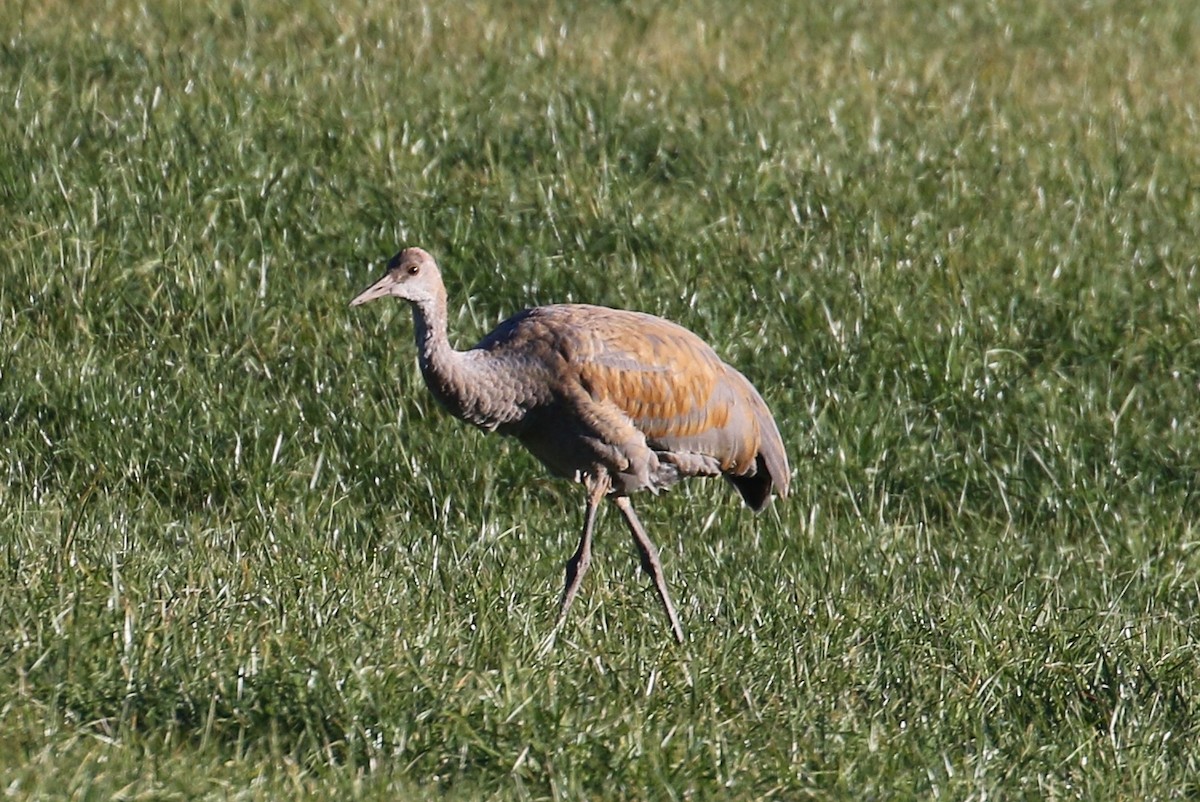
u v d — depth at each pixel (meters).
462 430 14.49
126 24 20.64
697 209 18.05
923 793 9.17
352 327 15.42
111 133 17.53
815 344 16.30
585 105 19.48
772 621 11.44
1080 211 18.86
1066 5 27.56
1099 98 22.50
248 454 13.77
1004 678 10.89
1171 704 10.83
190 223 16.30
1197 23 27.17
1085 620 12.25
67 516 11.95
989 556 14.05
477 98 19.55
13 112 17.58
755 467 12.83
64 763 8.10
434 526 13.27
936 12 26.17
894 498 15.05
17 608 9.52
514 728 9.12
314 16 21.56
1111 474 15.48
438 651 9.80
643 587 12.44
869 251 17.44
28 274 15.23
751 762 9.22
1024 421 15.89
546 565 12.62
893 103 21.05
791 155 19.00
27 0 21.05
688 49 22.41
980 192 18.91
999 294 17.27
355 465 13.99
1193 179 19.89
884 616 11.80
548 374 11.47
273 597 10.34
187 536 12.15
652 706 9.68
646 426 11.80
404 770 8.68
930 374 16.11
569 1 24.27
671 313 16.22
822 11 25.38
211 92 18.44
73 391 13.86
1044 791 9.40
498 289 16.44
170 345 14.93
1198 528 14.88
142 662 9.16
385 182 17.53
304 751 8.81
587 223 17.34
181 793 7.98
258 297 15.46
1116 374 16.70
